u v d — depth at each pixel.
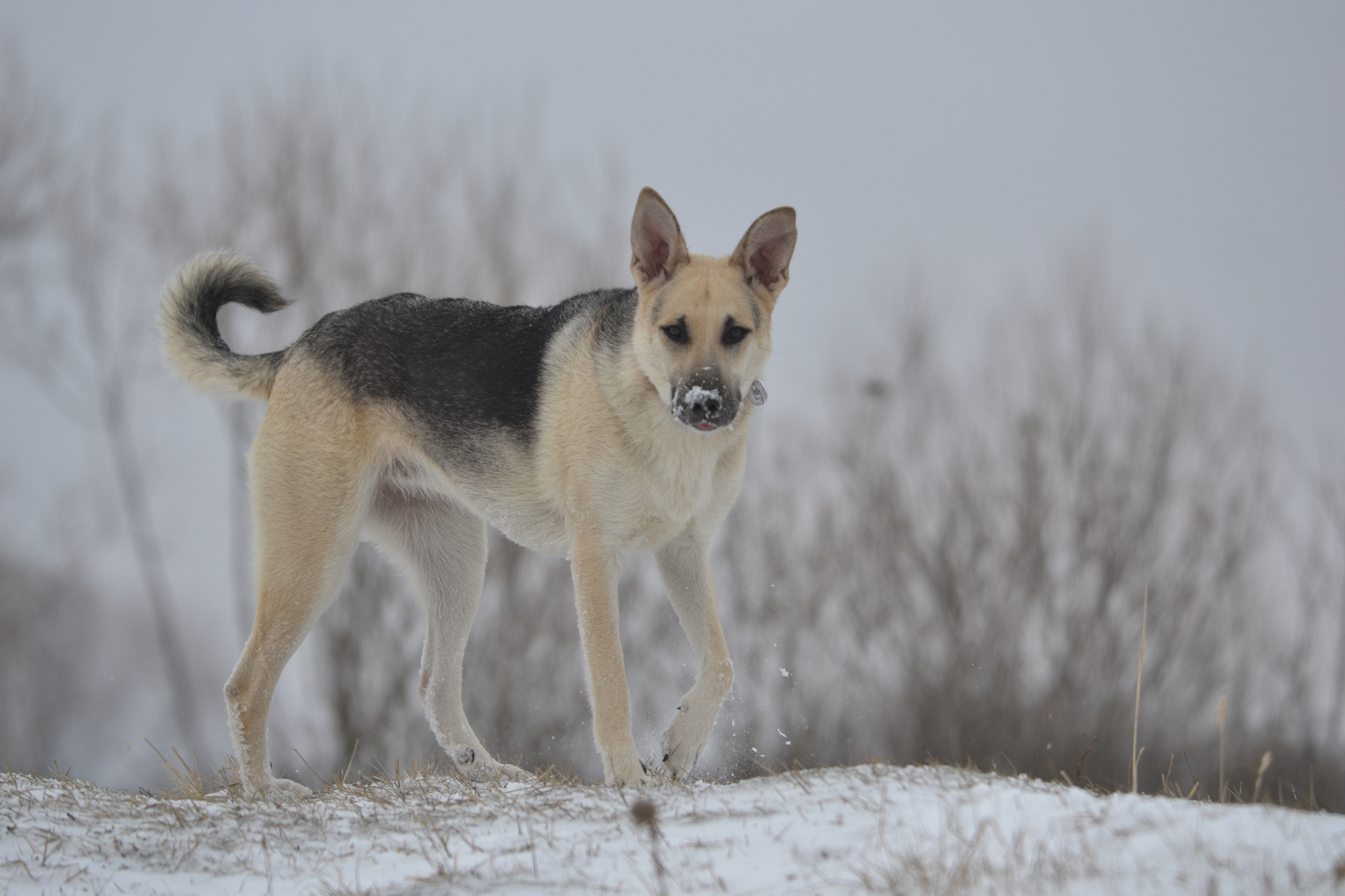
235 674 7.68
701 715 7.11
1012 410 24.27
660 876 4.36
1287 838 4.46
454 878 4.89
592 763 19.48
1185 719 21.02
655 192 7.25
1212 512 22.42
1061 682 21.47
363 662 19.75
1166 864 4.27
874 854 4.64
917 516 23.33
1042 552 22.44
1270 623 21.53
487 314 8.12
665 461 7.06
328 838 5.70
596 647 7.02
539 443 7.48
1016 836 4.64
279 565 7.80
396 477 8.23
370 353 7.96
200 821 6.04
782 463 23.69
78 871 5.31
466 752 8.12
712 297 7.05
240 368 8.55
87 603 29.30
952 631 21.77
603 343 7.36
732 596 22.06
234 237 23.09
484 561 8.59
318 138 23.55
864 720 21.34
